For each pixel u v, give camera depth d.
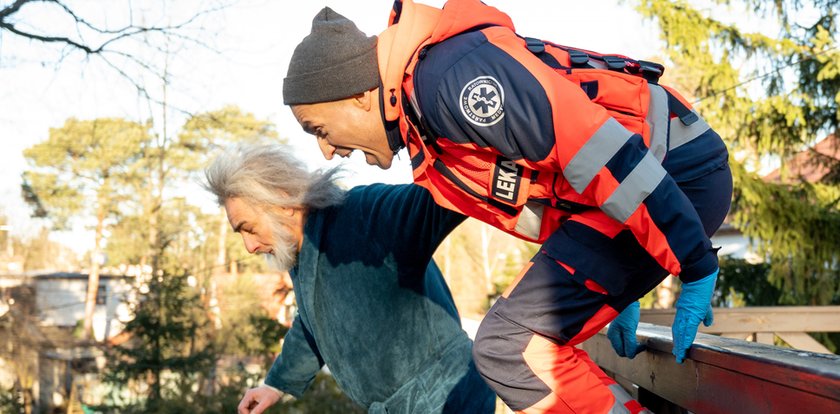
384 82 1.70
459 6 1.62
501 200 1.65
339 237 2.27
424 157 1.72
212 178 2.28
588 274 1.60
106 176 24.66
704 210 1.61
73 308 28.06
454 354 2.28
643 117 1.55
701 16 12.51
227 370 15.56
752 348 1.55
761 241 11.37
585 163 1.45
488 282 36.25
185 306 15.77
